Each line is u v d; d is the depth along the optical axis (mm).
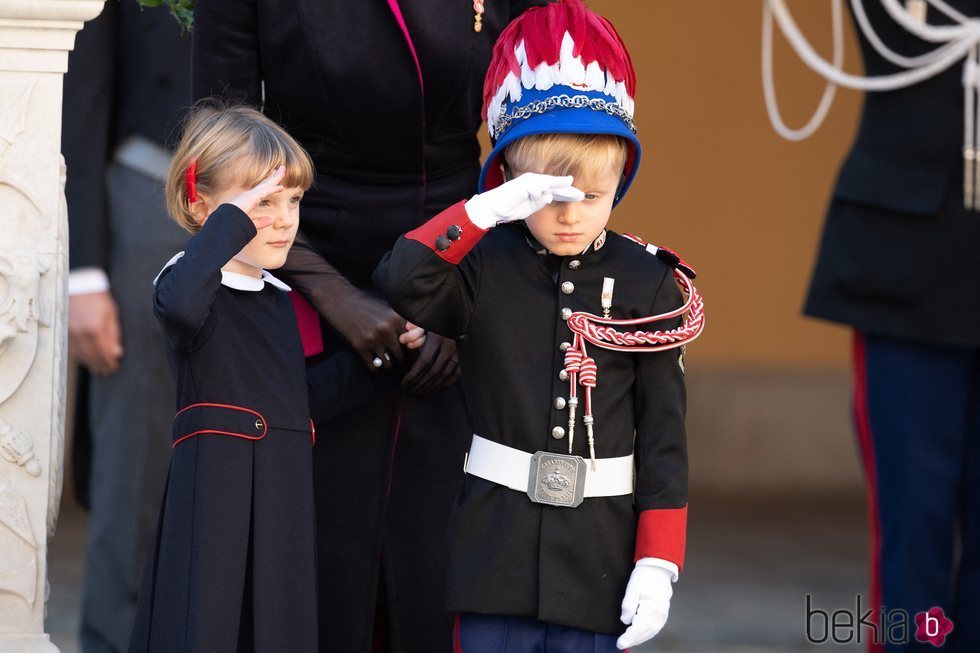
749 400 35375
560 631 10047
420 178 11391
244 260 10258
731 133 34031
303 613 9891
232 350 9977
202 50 11312
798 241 34625
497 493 10070
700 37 33594
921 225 14648
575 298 10164
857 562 27297
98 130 14844
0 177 10469
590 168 9852
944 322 14555
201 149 10266
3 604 10562
